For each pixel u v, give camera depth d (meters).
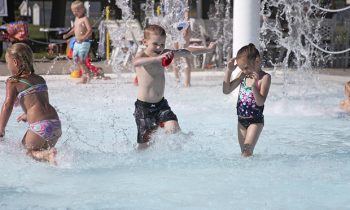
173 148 8.60
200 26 23.42
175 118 8.65
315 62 23.52
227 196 6.32
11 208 5.91
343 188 6.65
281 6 22.80
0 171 7.33
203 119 11.91
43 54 29.33
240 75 8.55
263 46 21.20
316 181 6.95
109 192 6.50
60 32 29.44
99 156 8.25
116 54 24.16
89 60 19.20
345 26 24.64
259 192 6.47
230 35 23.55
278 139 9.86
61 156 7.89
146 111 8.60
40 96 8.03
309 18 22.97
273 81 19.39
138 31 23.78
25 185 6.79
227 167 7.64
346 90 12.88
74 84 18.30
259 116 8.31
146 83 8.54
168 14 19.28
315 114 12.66
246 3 13.44
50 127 7.95
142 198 6.27
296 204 6.04
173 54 8.29
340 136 10.22
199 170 7.49
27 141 7.93
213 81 19.25
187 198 6.26
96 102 14.38
